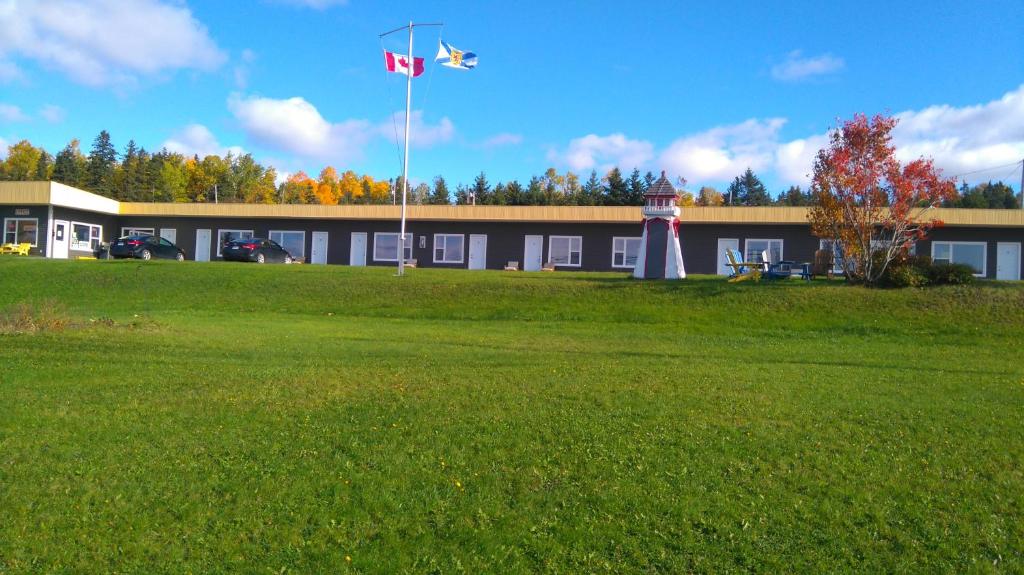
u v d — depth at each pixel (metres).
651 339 15.39
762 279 22.72
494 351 13.26
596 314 19.03
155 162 95.81
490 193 83.94
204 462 6.81
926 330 16.39
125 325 14.81
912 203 20.97
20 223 39.72
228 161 110.50
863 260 21.05
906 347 14.43
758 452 7.09
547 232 37.56
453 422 8.02
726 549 5.34
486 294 21.59
